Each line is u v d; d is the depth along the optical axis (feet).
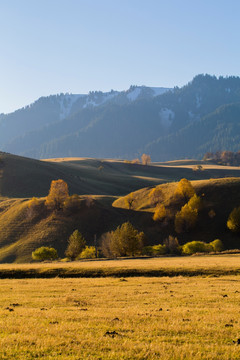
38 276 146.72
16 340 43.14
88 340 43.65
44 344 41.60
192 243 308.60
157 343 43.32
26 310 66.03
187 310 65.10
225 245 364.99
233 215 372.99
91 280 126.62
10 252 372.38
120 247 304.71
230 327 51.88
